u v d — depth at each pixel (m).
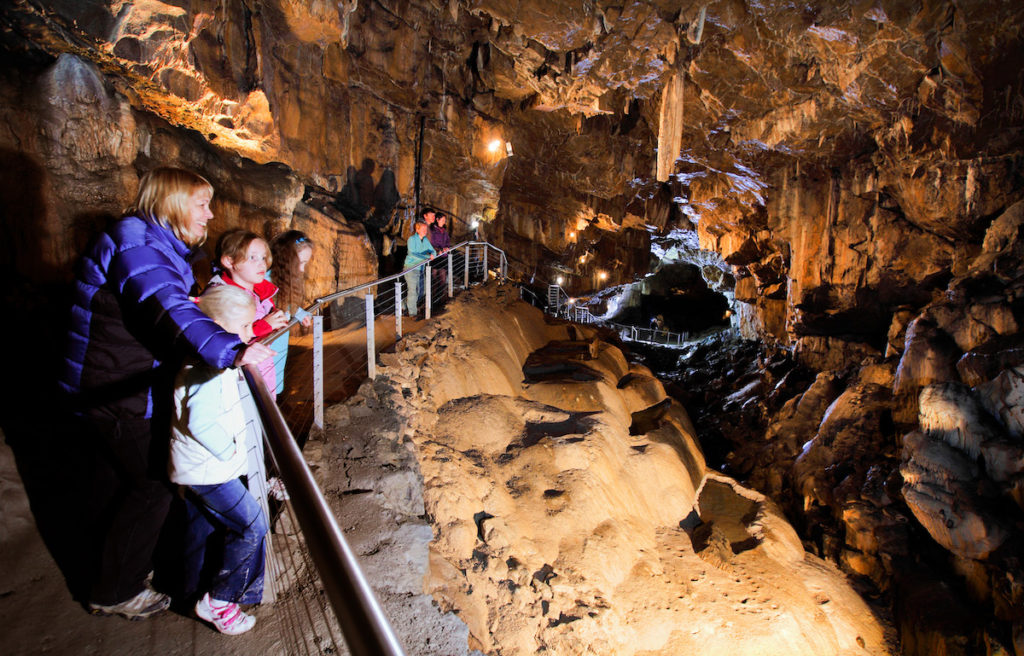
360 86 11.40
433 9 11.76
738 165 16.44
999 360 10.53
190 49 7.06
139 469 2.24
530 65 12.74
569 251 22.86
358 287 5.13
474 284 10.19
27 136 4.86
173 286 1.98
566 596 4.67
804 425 15.51
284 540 3.06
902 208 14.30
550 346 10.01
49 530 2.95
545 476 5.69
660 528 6.98
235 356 1.87
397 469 4.20
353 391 5.40
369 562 3.29
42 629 2.36
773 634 5.82
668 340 29.94
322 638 2.53
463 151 14.24
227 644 2.40
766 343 22.34
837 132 13.46
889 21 9.72
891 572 9.74
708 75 12.60
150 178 2.09
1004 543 8.48
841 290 16.31
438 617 3.09
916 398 12.45
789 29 10.48
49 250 5.02
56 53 5.83
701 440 17.41
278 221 7.79
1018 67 9.77
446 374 6.29
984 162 12.02
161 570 2.72
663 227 22.42
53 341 4.65
